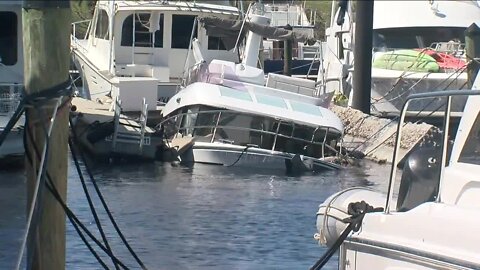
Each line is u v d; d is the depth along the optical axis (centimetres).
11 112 3259
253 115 3803
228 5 5481
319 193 3198
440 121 4072
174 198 3020
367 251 1320
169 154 3838
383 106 4412
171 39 4803
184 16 4791
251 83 4216
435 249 1191
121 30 4747
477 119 1259
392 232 1280
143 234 2478
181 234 2492
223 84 4128
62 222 1308
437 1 4975
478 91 1227
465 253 1148
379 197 1483
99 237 2414
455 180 1244
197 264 2192
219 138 3847
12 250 2219
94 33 4991
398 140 1341
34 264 1297
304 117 3838
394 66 4475
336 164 3778
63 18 1256
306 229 2588
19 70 3522
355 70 4350
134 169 3641
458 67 4434
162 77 4744
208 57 4797
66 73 1270
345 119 4306
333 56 5200
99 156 3784
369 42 4303
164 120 3959
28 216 1295
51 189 1280
